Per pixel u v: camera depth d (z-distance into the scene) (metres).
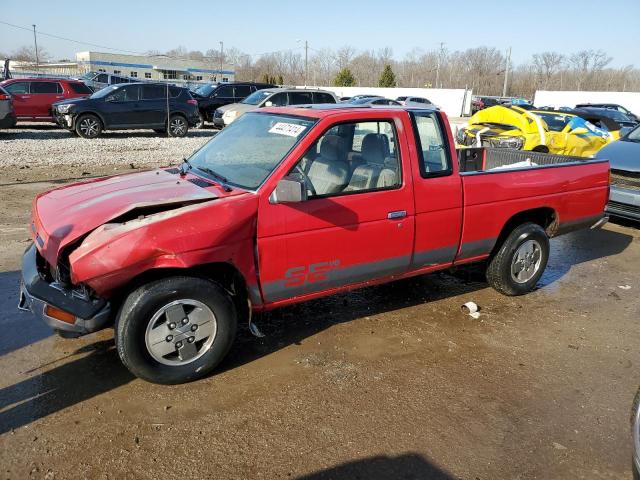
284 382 3.63
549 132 11.52
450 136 4.42
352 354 4.04
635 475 2.58
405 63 96.19
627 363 4.08
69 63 77.31
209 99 21.53
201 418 3.22
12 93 18.69
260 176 3.67
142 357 3.33
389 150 4.11
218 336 3.56
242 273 3.53
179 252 3.21
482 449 3.04
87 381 3.55
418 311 4.89
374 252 4.07
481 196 4.58
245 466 2.84
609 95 44.00
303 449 2.99
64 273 3.33
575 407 3.47
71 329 3.25
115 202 3.52
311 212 3.68
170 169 4.39
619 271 6.29
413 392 3.57
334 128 3.83
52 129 19.53
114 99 17.05
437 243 4.42
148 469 2.80
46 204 3.84
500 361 4.03
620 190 7.71
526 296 5.38
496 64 91.44
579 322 4.80
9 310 4.50
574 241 7.61
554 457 3.00
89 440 2.99
